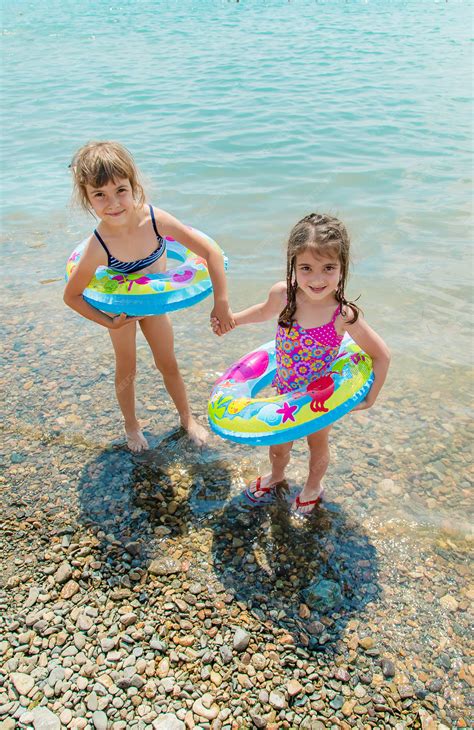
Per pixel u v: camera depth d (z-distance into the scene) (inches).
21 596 113.8
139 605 112.1
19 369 180.4
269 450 148.6
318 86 481.4
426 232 244.1
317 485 133.6
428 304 201.2
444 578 117.3
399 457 147.3
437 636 106.7
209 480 142.1
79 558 121.6
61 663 102.0
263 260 228.4
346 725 93.7
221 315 137.8
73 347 191.2
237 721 93.9
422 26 788.6
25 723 93.5
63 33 833.5
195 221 255.6
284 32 766.5
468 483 139.7
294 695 97.6
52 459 148.2
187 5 1180.5
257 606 111.8
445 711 95.8
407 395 166.6
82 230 265.9
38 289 222.7
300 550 123.3
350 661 102.7
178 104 442.6
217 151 339.9
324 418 118.6
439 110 406.9
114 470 144.7
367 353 126.5
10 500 136.2
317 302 120.7
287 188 287.9
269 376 144.1
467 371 174.1
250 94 462.9
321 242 110.6
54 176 319.9
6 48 727.1
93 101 460.4
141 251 135.9
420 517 131.1
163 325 141.4
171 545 124.6
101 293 134.4
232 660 102.5
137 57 639.1
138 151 341.4
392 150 335.0
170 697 97.0
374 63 563.8
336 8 1022.4
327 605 112.1
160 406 167.3
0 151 356.2
